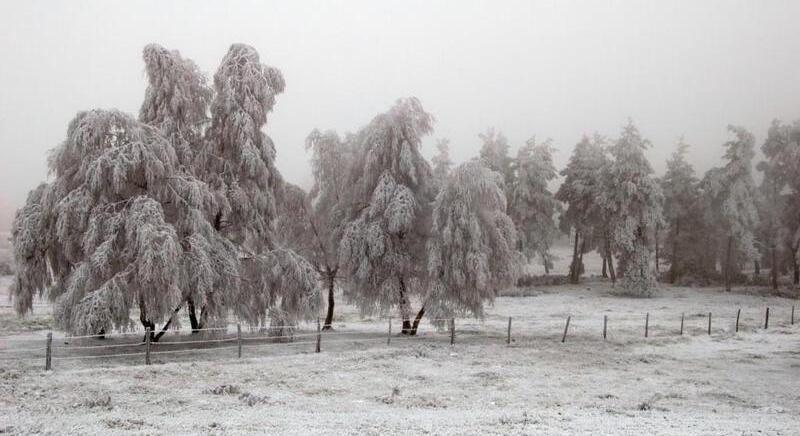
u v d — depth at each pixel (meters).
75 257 21.77
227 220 25.28
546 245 61.78
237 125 24.64
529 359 22.25
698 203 63.19
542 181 60.03
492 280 27.28
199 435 9.34
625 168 53.62
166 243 19.66
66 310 19.91
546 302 50.50
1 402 12.84
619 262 56.59
